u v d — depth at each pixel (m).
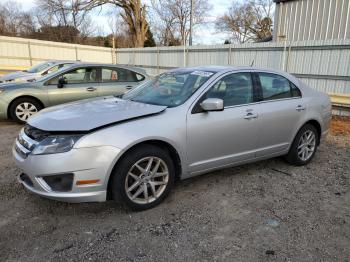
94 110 3.48
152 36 45.28
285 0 12.46
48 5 29.38
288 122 4.48
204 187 4.00
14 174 4.29
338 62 9.72
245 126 3.98
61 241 2.82
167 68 17.17
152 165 3.40
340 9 10.91
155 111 3.40
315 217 3.30
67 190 2.98
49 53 22.36
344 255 2.67
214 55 13.96
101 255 2.63
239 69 4.15
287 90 4.60
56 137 3.01
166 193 3.51
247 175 4.45
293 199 3.71
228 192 3.87
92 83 7.81
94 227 3.05
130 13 31.97
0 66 20.41
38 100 7.43
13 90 7.24
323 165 4.95
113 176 3.15
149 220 3.19
